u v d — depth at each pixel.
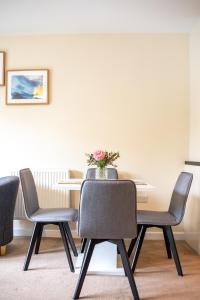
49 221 2.22
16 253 2.62
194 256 2.59
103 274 2.18
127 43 3.18
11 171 3.19
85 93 3.20
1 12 2.70
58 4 2.55
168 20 2.88
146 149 3.17
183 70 3.16
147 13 2.73
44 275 2.15
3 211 2.47
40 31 3.15
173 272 2.23
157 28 3.07
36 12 2.71
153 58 3.17
